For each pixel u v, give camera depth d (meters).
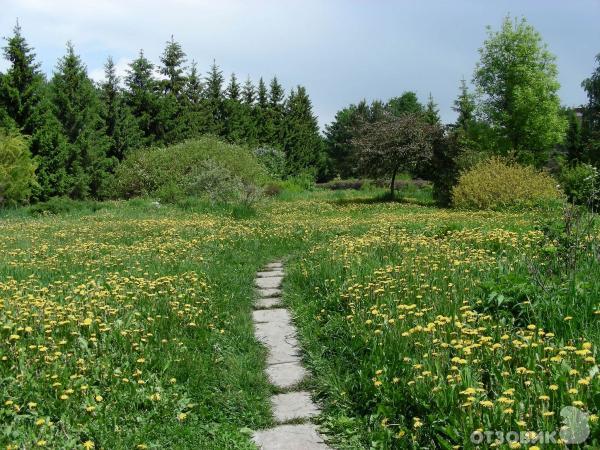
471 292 6.39
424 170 29.89
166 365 5.33
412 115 30.28
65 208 22.48
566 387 3.78
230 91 57.94
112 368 5.12
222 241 12.93
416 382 4.36
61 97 34.22
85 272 9.12
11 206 24.42
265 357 6.20
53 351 5.32
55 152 30.48
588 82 39.94
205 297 7.70
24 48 29.83
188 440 4.36
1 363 4.95
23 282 8.12
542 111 29.67
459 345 4.62
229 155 31.48
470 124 31.73
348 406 4.78
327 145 69.94
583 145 38.66
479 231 11.51
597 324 4.88
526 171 22.02
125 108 40.06
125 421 4.40
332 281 8.09
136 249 11.38
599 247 7.20
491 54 30.33
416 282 7.19
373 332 5.72
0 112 28.47
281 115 60.31
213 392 5.15
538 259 7.46
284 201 30.81
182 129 46.84
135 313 6.44
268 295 8.84
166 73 51.25
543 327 5.03
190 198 25.14
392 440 4.08
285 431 4.62
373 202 29.36
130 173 30.58
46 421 4.14
